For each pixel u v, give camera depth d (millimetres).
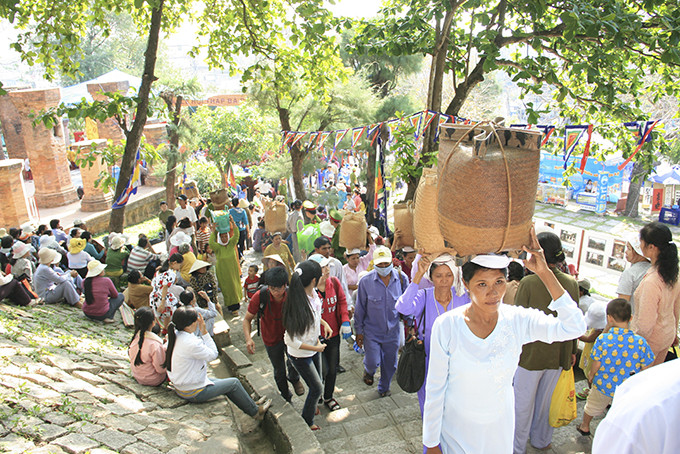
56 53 10516
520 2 7891
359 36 10008
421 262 3699
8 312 6406
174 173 17094
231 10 11758
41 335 5613
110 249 9727
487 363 2180
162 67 29094
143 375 4996
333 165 25797
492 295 2102
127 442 3514
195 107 20797
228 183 20766
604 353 3895
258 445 4754
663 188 21609
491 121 2062
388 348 5266
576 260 13047
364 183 21406
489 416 2244
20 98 18203
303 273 4496
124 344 6578
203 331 5145
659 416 1153
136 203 20375
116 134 22625
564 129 6914
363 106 14516
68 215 18312
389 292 5160
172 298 6570
